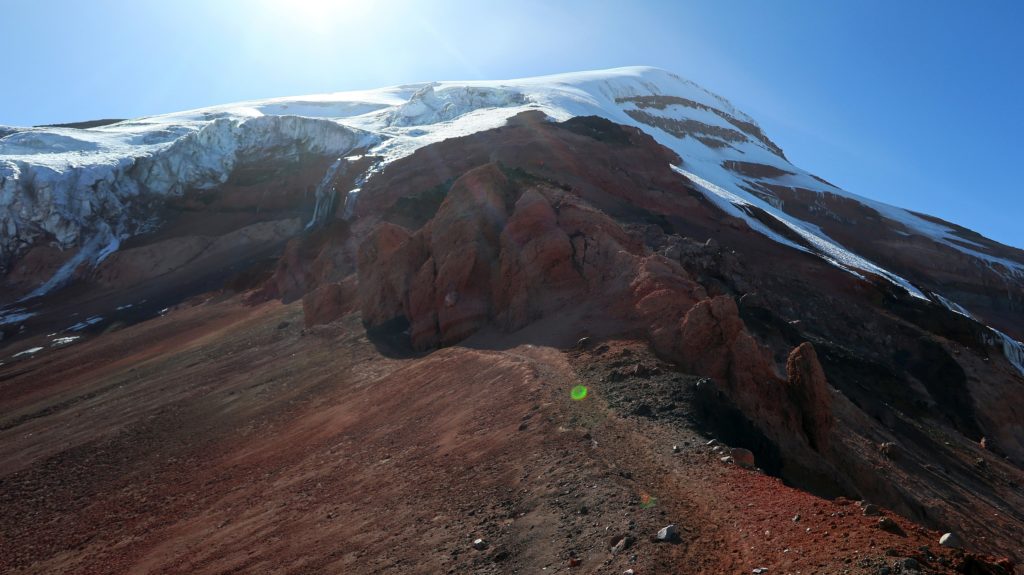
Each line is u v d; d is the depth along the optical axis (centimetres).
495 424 1625
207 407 2812
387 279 3347
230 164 10162
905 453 2412
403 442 1770
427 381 2280
